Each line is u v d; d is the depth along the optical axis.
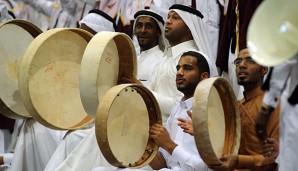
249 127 5.65
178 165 5.70
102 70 6.03
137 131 5.68
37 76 6.45
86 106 6.05
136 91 5.70
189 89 6.02
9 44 7.02
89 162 6.16
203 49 7.14
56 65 6.57
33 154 6.97
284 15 4.33
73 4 9.62
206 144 5.03
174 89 6.83
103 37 6.05
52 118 6.50
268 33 4.30
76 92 6.68
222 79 5.30
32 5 9.79
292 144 4.70
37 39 6.50
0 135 7.74
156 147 5.76
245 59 5.80
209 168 5.44
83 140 6.27
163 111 6.58
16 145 6.96
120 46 6.29
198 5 8.03
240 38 7.36
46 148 6.97
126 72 6.35
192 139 5.69
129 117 5.62
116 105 5.51
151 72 7.26
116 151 5.49
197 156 5.62
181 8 7.21
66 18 9.61
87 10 9.54
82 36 6.71
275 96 4.78
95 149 6.20
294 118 4.70
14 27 7.05
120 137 5.54
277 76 4.74
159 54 7.49
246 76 5.77
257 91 5.79
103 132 5.39
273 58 4.22
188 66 6.00
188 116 5.89
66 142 6.54
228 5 7.70
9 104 6.92
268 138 5.25
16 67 7.05
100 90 6.01
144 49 7.58
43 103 6.46
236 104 5.50
